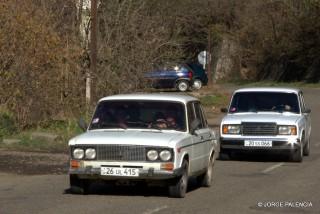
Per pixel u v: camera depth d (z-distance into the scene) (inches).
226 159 1829.5
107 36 2481.5
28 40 2127.2
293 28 5989.2
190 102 1277.1
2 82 2106.3
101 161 1120.8
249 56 6387.8
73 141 1143.6
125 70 2482.8
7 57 2106.3
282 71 6117.1
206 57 4977.9
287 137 1743.4
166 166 1111.6
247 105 1876.2
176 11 3880.4
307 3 5890.8
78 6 2439.7
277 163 1760.6
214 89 4849.9
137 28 2539.4
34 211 1027.9
